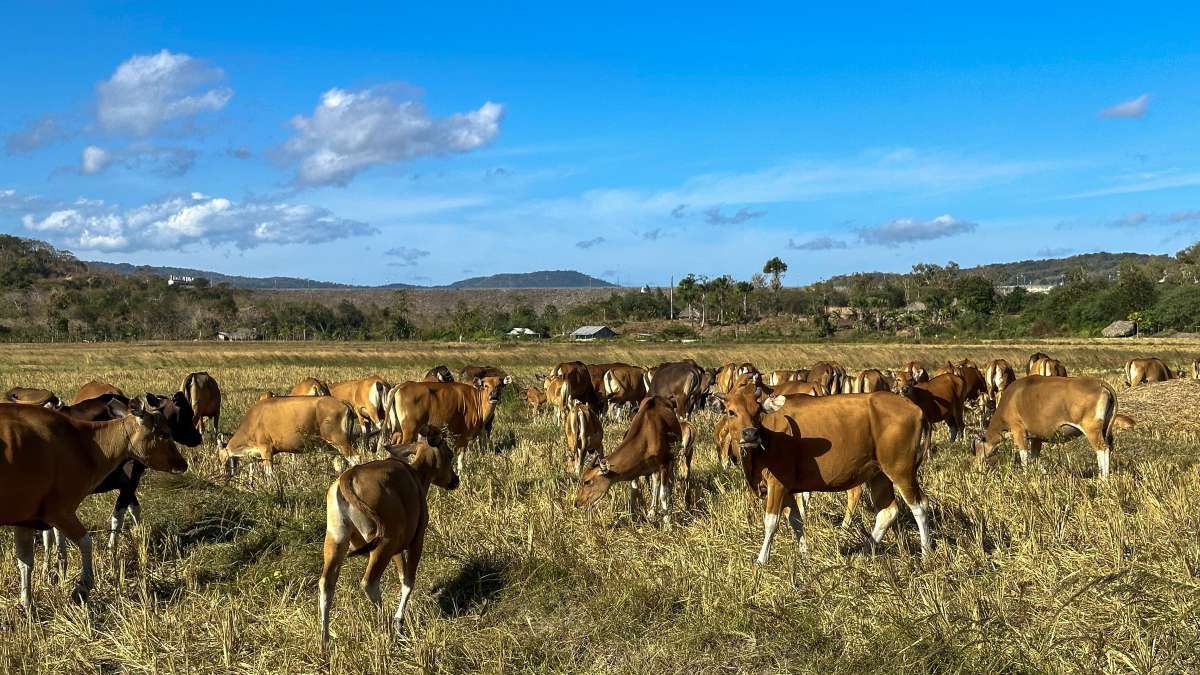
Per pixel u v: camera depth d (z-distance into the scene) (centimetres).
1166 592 707
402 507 728
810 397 925
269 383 3334
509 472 1303
